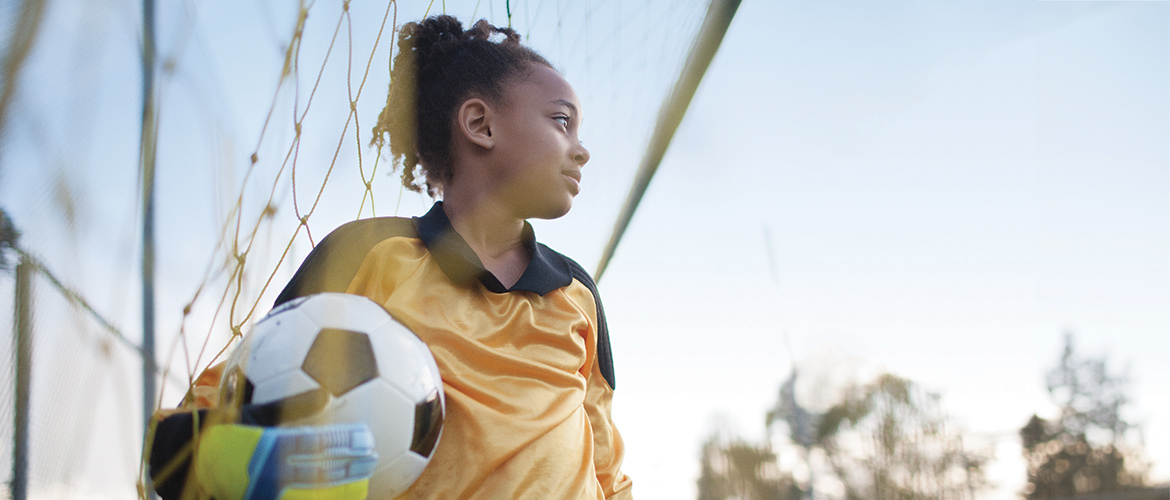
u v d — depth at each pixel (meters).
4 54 0.45
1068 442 8.48
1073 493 7.79
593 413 1.25
